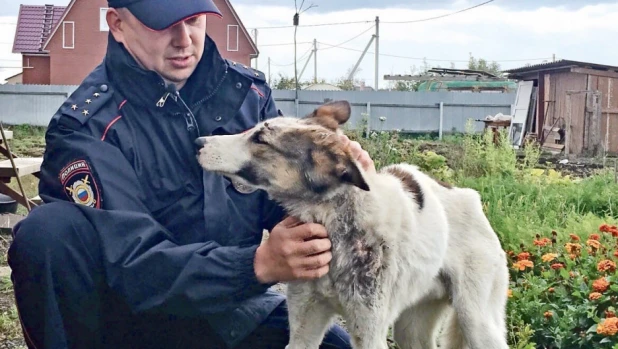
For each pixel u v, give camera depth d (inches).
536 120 905.5
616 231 240.8
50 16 1786.4
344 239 137.3
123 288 126.6
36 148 722.2
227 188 145.0
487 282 163.5
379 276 138.6
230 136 140.1
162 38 135.9
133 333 141.9
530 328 194.5
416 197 150.9
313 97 1108.5
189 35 138.1
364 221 137.4
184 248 127.3
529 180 451.5
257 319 142.3
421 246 146.3
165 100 139.9
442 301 171.3
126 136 136.6
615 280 201.6
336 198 136.6
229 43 1497.3
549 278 220.2
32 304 128.9
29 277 126.5
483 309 163.0
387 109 1125.1
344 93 1113.4
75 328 133.1
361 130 647.1
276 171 136.7
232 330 139.5
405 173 159.2
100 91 138.5
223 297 126.7
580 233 281.9
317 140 136.3
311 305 143.4
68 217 126.3
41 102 1175.6
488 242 166.6
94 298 131.3
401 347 178.4
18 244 126.2
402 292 145.3
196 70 145.5
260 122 146.6
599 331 173.9
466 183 430.3
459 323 164.2
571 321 189.3
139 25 135.9
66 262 126.2
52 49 1537.9
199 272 125.0
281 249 125.0
